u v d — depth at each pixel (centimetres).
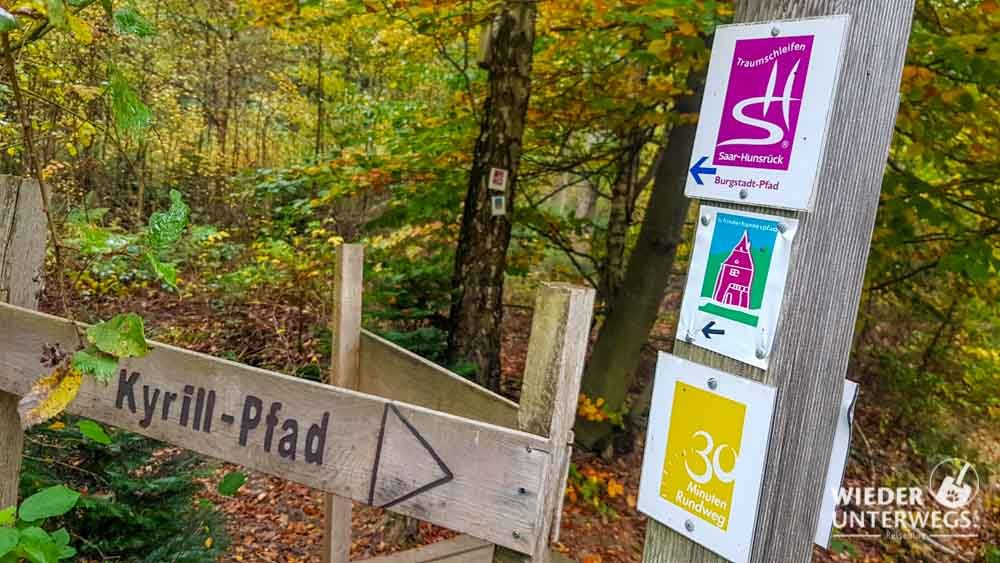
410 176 498
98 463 248
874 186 105
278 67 1020
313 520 371
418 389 172
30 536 112
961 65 266
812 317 102
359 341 202
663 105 472
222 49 936
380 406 111
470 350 420
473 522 101
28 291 176
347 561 222
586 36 402
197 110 918
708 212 114
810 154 99
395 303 493
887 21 101
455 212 508
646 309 488
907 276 491
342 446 113
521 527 97
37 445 248
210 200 841
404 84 711
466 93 499
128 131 96
